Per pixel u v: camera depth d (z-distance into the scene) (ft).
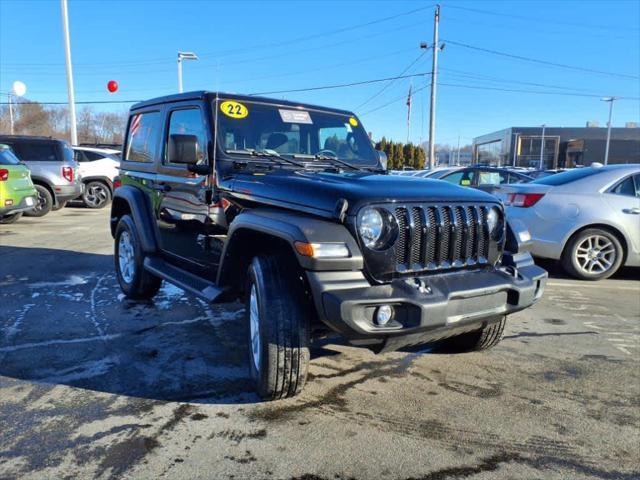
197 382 11.41
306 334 10.01
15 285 19.84
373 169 14.67
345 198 9.54
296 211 10.19
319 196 9.95
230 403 10.48
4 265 23.48
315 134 14.61
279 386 10.00
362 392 11.13
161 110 15.80
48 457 8.51
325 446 8.98
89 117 169.89
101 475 8.06
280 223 9.70
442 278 10.00
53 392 10.86
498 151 243.19
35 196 35.53
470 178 37.76
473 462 8.62
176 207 14.60
